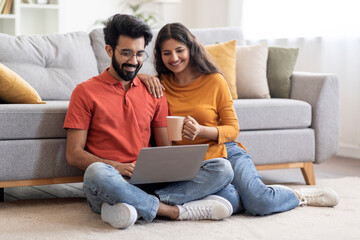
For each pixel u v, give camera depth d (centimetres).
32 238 186
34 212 223
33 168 232
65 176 239
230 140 232
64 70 300
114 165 206
